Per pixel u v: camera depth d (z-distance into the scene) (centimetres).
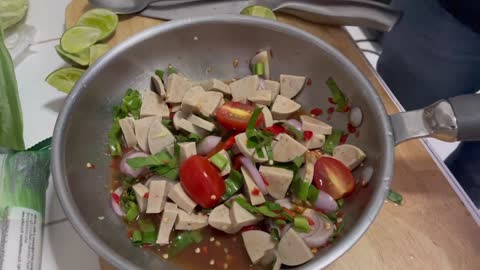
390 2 36
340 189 24
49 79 30
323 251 22
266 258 23
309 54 28
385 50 35
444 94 33
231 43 29
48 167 27
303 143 27
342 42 33
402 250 25
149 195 24
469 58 31
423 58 32
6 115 28
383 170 22
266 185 25
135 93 28
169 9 33
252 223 24
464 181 33
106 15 32
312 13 33
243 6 34
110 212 25
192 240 24
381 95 31
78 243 26
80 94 25
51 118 31
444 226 26
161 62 29
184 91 28
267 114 27
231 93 29
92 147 26
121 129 27
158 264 23
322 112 28
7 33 33
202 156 26
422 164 28
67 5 36
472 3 28
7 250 23
